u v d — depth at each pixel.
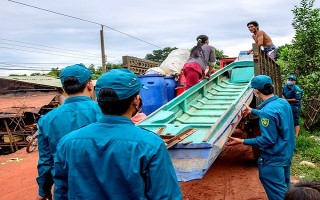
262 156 4.57
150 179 2.26
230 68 9.55
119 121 2.41
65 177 2.55
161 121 5.69
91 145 2.35
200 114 6.50
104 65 30.12
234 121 5.79
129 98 2.41
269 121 4.36
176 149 4.66
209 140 4.71
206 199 6.19
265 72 8.23
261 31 10.35
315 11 15.22
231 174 7.50
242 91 7.53
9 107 24.22
